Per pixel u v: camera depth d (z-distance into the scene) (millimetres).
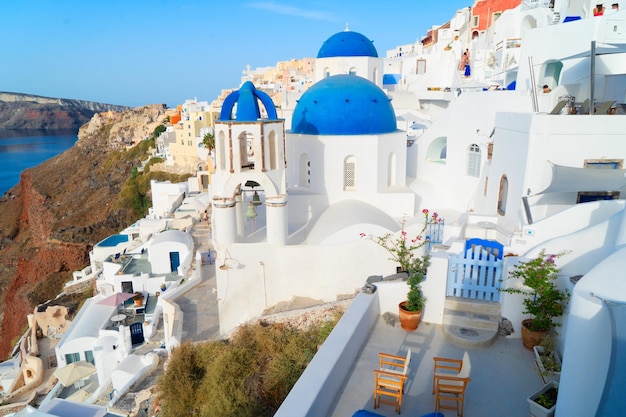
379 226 17062
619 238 8383
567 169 12766
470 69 39688
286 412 6047
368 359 8422
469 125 20062
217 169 16641
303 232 18266
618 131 13562
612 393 5168
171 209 42219
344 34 32125
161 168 71438
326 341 7887
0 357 54688
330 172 19031
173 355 14984
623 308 5328
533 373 8117
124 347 21844
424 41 68250
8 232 96562
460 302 9891
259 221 19562
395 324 9656
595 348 5562
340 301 15086
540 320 8633
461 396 7328
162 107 124875
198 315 19047
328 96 19422
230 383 12719
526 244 11328
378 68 32469
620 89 17812
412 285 9594
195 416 13203
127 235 41000
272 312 15844
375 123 19359
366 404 7199
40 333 34156
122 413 15750
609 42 16531
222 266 16469
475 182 19828
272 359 13406
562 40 18312
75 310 34594
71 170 106375
